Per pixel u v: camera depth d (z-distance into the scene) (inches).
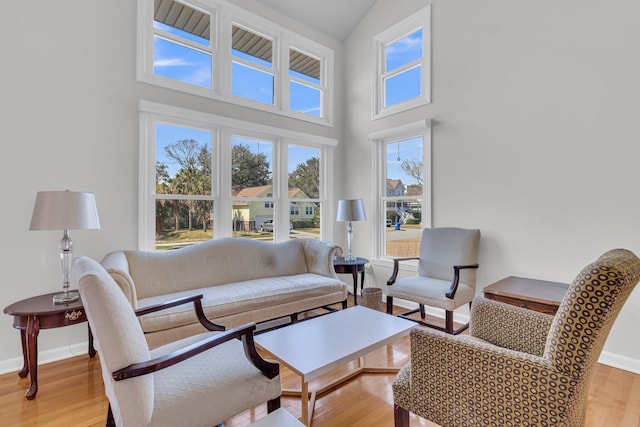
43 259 93.3
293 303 108.0
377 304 121.7
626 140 87.4
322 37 167.2
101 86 102.3
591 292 38.8
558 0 99.6
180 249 113.3
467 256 112.9
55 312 74.9
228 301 94.9
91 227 81.4
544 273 102.7
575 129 96.2
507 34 111.2
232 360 57.8
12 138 88.3
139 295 98.5
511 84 110.2
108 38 103.7
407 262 145.5
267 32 147.3
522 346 61.7
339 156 175.2
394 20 149.5
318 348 65.2
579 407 42.6
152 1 114.2
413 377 53.4
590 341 39.1
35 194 91.6
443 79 129.9
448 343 49.4
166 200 118.0
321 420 66.5
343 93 175.9
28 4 90.2
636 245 85.9
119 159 105.9
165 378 51.4
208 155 129.3
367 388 78.7
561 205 99.1
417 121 136.7
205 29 130.3
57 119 94.8
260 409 72.8
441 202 131.1
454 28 126.2
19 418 67.1
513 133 109.9
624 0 87.6
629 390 76.9
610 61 90.0
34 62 91.2
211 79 130.5
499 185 113.5
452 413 49.1
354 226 171.5
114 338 42.8
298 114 157.5
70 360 94.5
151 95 112.6
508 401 44.1
